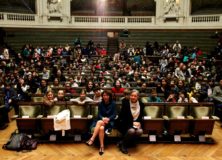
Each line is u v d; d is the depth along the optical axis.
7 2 19.62
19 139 6.01
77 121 6.23
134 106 6.09
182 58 15.55
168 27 19.77
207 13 19.83
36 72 11.72
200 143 6.36
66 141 6.34
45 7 19.62
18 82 9.58
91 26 20.42
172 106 6.46
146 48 16.70
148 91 9.06
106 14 22.83
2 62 13.34
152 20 20.19
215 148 6.11
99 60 14.55
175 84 9.46
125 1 22.38
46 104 6.41
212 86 9.52
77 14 22.77
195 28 19.06
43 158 5.56
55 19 20.08
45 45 19.02
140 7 22.52
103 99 6.20
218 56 14.80
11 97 8.43
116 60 14.77
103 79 10.55
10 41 18.14
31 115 6.43
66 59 15.26
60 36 19.88
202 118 6.30
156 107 6.41
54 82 10.05
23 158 5.54
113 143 6.32
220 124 7.82
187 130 6.36
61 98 7.05
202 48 17.83
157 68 13.52
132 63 14.09
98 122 5.88
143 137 6.54
